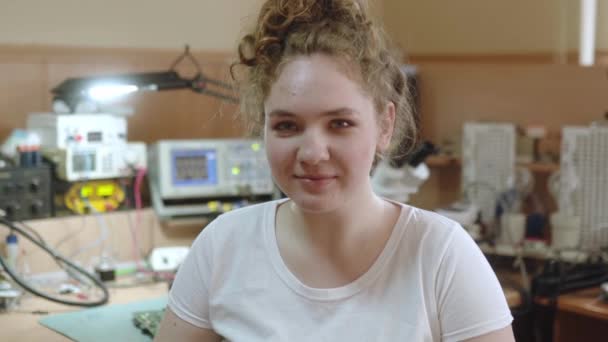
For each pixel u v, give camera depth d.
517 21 3.60
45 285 2.48
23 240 2.50
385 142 1.19
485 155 2.96
